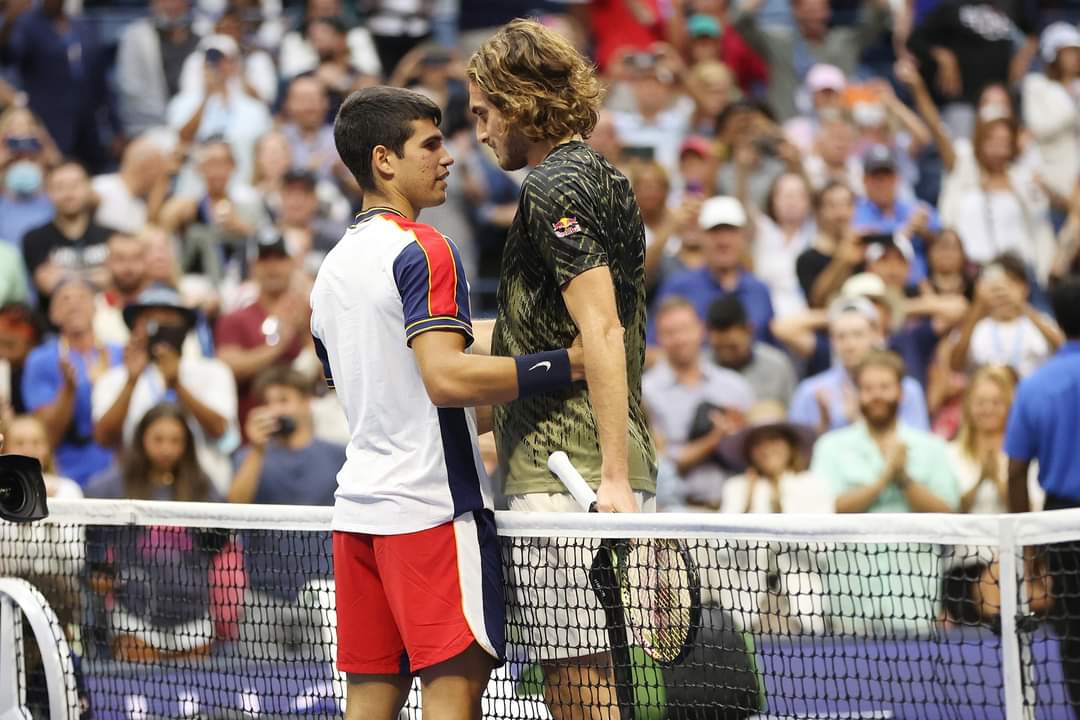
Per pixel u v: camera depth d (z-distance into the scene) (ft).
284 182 108.37
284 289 97.91
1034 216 121.80
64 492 81.35
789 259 110.73
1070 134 129.29
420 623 37.22
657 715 41.24
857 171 123.85
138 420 88.07
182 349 91.76
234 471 89.56
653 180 106.42
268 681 53.62
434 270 36.88
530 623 39.99
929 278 110.83
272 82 132.57
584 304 36.83
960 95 138.10
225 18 132.67
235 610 52.26
